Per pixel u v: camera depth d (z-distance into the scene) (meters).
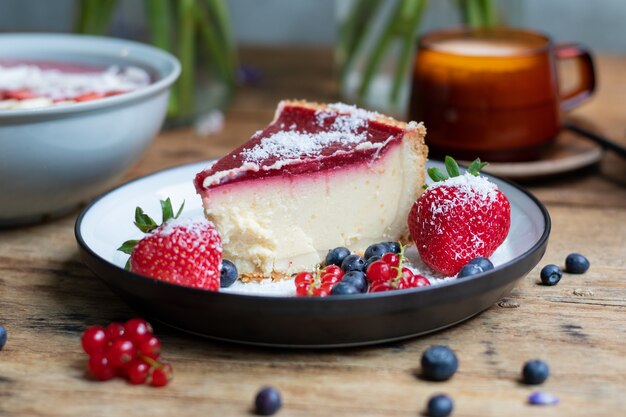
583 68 0.82
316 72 1.02
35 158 0.66
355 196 0.65
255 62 1.07
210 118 0.88
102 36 0.87
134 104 0.69
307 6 1.19
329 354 0.58
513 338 0.59
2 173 0.66
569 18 1.19
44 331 0.60
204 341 0.59
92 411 0.54
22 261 0.67
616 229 0.70
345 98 0.93
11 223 0.71
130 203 0.68
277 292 0.63
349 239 0.66
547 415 0.54
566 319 0.61
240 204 0.64
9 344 0.59
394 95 0.89
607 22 1.19
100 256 0.60
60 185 0.69
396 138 0.65
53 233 0.71
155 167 0.80
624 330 0.60
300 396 0.55
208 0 0.88
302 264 0.66
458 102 0.76
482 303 0.59
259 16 1.20
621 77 0.97
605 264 0.66
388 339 0.58
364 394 0.55
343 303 0.55
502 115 0.75
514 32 0.80
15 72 0.78
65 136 0.67
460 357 0.57
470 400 0.55
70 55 0.81
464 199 0.62
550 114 0.77
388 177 0.66
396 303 0.56
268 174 0.64
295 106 0.69
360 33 0.89
